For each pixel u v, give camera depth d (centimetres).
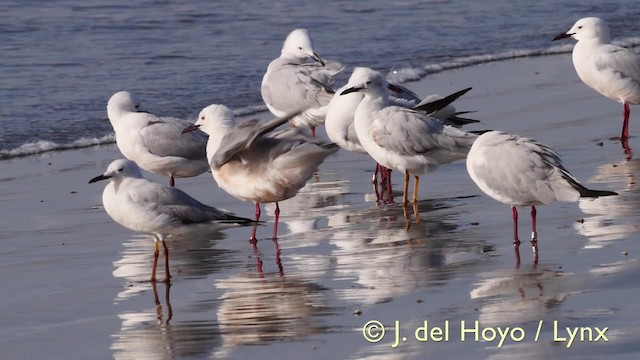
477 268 1363
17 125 2252
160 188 1387
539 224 1536
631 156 1888
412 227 1566
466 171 1886
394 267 1386
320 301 1273
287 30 3105
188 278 1390
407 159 1628
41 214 1705
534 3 3475
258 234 1570
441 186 1794
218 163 1445
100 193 1831
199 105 2380
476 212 1630
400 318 1205
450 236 1512
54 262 1467
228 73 2650
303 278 1364
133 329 1216
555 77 2619
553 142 1986
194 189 1838
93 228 1628
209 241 1545
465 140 1622
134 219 1373
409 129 1620
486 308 1220
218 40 2995
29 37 3005
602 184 1705
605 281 1288
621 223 1515
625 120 2056
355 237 1533
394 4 3434
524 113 2234
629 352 1092
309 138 1450
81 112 2344
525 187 1420
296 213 1672
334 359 1106
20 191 1844
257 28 3128
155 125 1809
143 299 1315
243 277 1382
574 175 1762
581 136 2036
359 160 2011
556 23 3231
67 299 1320
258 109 2348
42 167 2006
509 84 2548
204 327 1215
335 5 3412
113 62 2758
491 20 3266
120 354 1148
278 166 1446
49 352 1156
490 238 1490
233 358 1121
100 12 3288
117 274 1416
